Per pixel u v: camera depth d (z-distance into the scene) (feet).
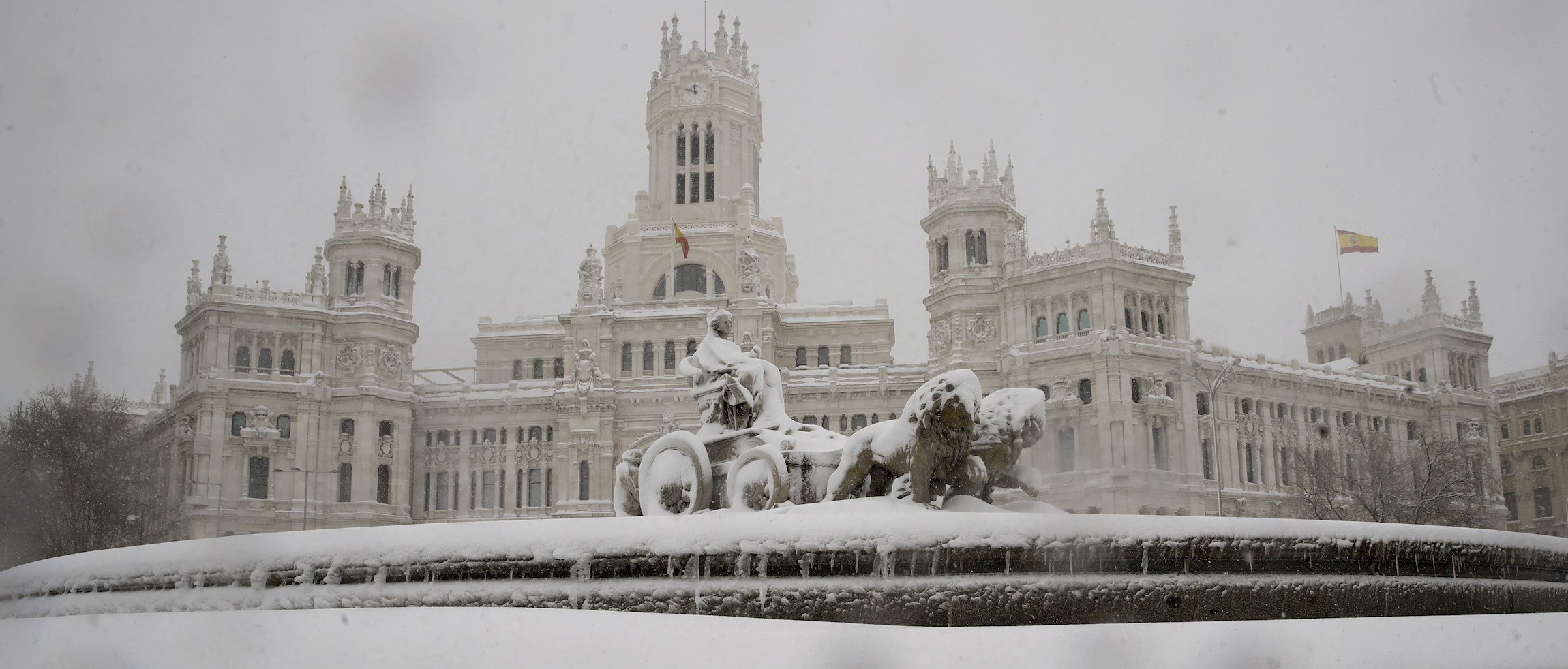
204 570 60.49
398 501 359.66
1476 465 368.27
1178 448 318.04
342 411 355.97
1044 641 45.98
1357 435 307.58
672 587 56.24
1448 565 62.75
